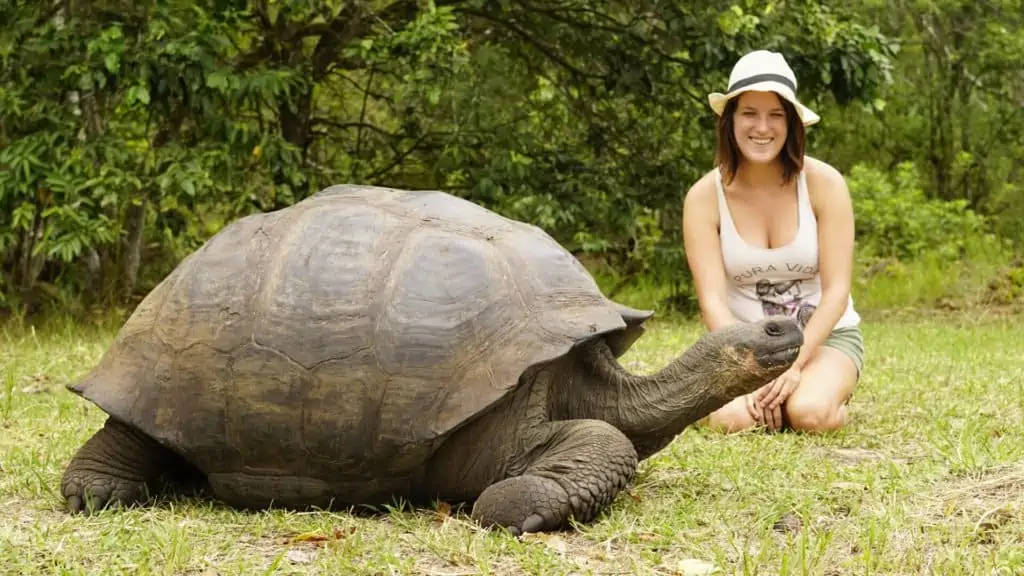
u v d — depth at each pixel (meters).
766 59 4.44
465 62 8.87
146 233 10.48
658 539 2.94
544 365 3.07
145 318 3.39
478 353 3.09
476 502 3.06
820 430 4.55
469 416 3.02
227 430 3.18
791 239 4.70
